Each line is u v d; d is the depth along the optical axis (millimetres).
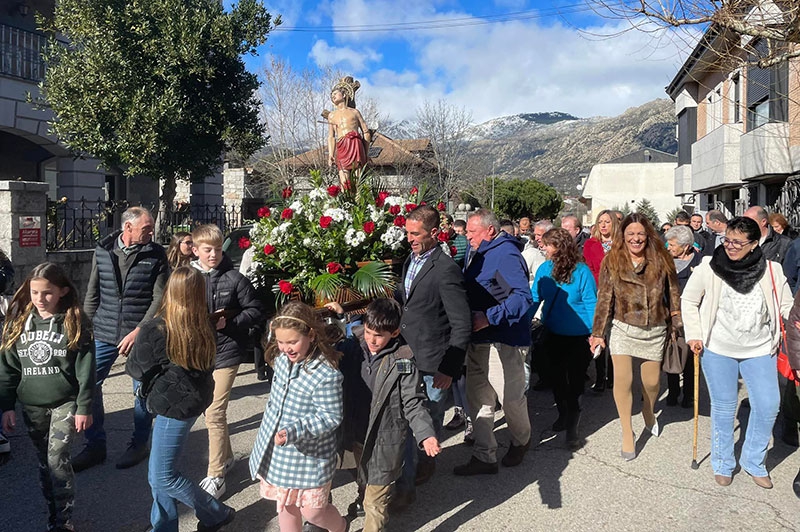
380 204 5656
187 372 3402
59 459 3590
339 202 5633
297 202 5477
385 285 4988
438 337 4113
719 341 4457
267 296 5320
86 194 18203
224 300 4301
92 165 18375
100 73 13711
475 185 37781
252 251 5559
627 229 4855
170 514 3502
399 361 3396
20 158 18219
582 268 5348
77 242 9922
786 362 4828
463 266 6859
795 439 5219
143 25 13773
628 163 59062
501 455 5090
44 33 16953
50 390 3586
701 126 22844
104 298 5051
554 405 6539
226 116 15312
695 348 4539
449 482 4539
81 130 13742
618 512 4031
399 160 32375
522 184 57438
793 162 14758
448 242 6516
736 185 18875
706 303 4520
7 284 5289
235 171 30750
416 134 35125
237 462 4914
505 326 4570
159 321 3395
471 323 4031
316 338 3135
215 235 4367
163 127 13977
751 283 4336
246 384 7250
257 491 4383
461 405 5488
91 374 3633
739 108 18500
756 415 4398
